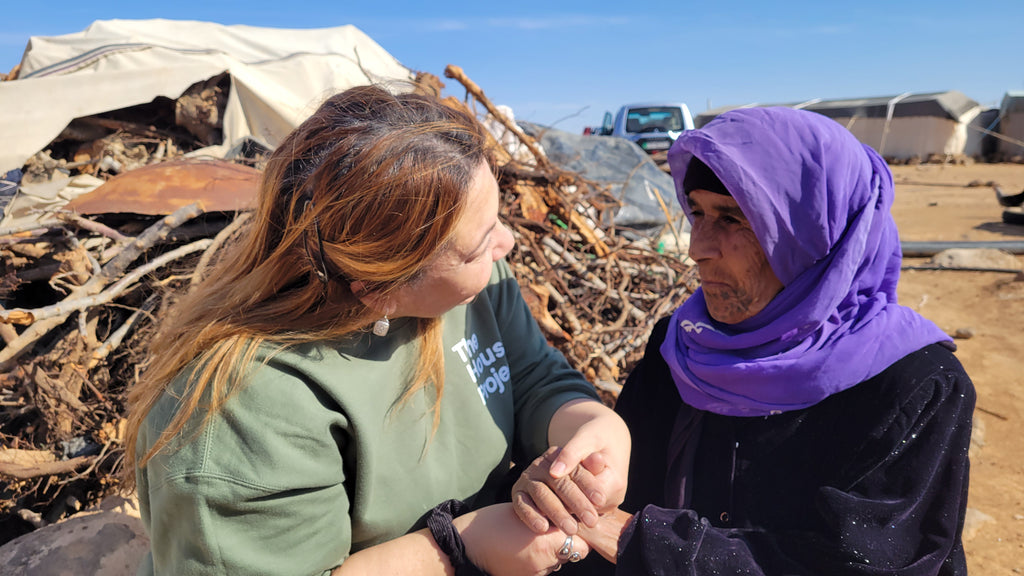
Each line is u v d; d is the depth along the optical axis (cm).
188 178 353
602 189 521
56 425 288
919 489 127
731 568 124
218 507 102
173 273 333
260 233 117
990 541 295
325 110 112
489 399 147
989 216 1115
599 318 404
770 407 141
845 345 135
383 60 890
